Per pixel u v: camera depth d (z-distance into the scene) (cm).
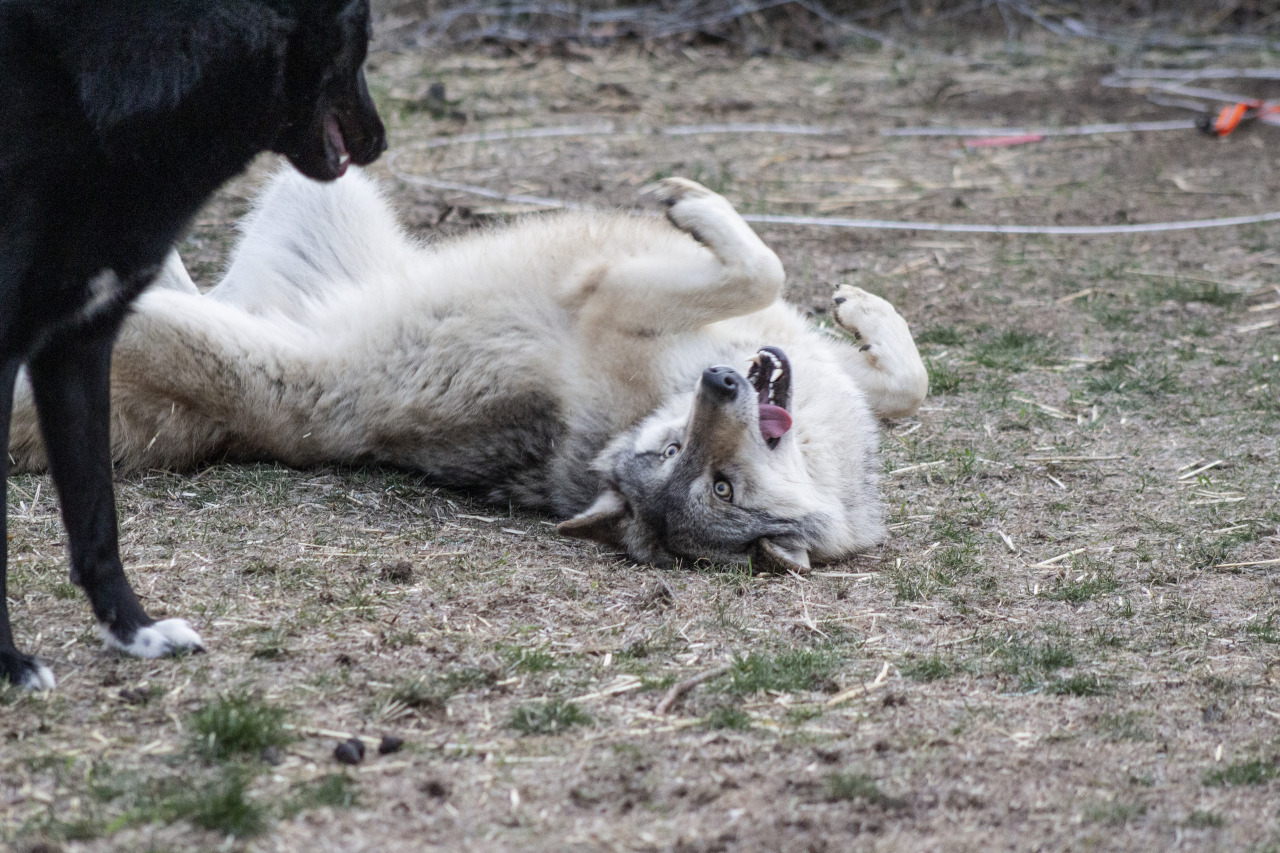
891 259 981
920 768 376
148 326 592
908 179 1201
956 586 532
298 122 441
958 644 471
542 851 328
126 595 434
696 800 355
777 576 552
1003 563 557
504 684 425
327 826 336
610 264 614
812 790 361
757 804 354
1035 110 1476
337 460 644
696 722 404
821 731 400
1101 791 364
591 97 1495
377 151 481
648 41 1742
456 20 1759
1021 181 1202
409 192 1083
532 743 386
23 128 378
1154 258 996
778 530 561
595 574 543
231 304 678
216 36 396
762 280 589
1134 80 1602
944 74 1650
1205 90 1535
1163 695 429
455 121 1366
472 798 354
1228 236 1048
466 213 1012
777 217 1067
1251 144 1325
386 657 440
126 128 385
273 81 417
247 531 554
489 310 620
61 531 536
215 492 598
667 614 496
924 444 695
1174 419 718
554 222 657
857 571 560
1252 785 369
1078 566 548
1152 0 1936
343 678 422
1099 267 970
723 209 598
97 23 383
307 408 631
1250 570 542
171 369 600
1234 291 917
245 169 437
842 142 1334
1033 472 658
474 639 460
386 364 628
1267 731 403
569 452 614
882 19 1903
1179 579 534
